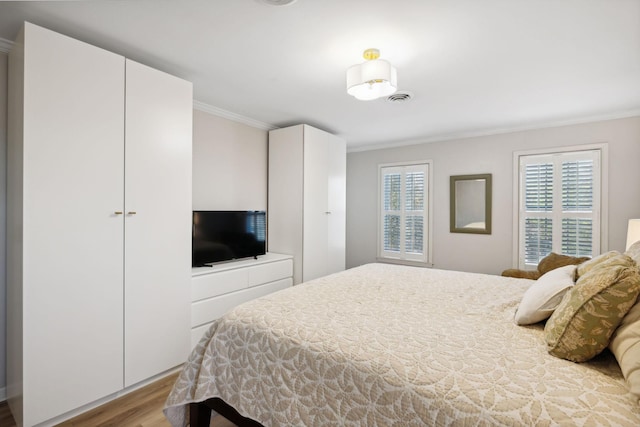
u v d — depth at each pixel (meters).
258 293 3.26
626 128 3.33
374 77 1.94
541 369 1.09
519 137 3.93
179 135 2.40
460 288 2.19
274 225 3.92
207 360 1.60
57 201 1.79
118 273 2.07
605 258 1.59
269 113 3.49
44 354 1.76
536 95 2.89
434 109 3.31
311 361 1.29
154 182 2.25
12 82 1.93
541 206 3.80
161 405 2.03
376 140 4.72
